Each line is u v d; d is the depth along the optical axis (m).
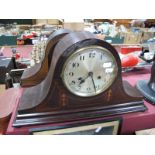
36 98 0.74
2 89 1.42
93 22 2.54
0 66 1.43
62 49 0.65
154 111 0.83
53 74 0.66
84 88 0.72
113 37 2.05
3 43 2.05
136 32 2.23
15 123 0.69
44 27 2.35
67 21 1.52
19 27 2.38
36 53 1.40
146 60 1.27
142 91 0.91
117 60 0.71
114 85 0.76
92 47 0.65
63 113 0.74
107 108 0.79
